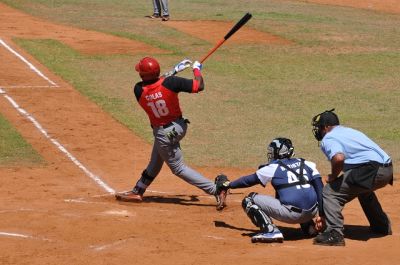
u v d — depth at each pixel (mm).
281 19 77188
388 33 73312
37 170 34438
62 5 81875
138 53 61156
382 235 24203
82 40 64750
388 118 45812
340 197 22922
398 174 34375
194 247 22734
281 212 23359
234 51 63250
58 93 48875
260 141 40750
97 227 24984
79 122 43250
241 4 87000
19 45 60875
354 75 57438
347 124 44219
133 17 76312
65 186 31766
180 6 83688
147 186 29094
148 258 21594
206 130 42688
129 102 47938
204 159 37312
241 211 27828
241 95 50750
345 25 76188
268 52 63438
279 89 52688
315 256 21422
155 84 27562
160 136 27922
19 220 25688
